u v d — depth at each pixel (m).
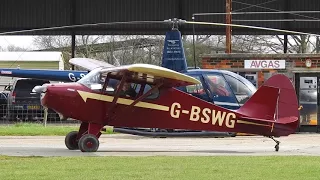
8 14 100.88
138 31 101.94
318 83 66.25
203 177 25.62
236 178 25.39
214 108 39.50
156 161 31.12
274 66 66.88
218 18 100.69
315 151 40.31
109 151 38.75
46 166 28.77
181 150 40.47
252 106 39.62
